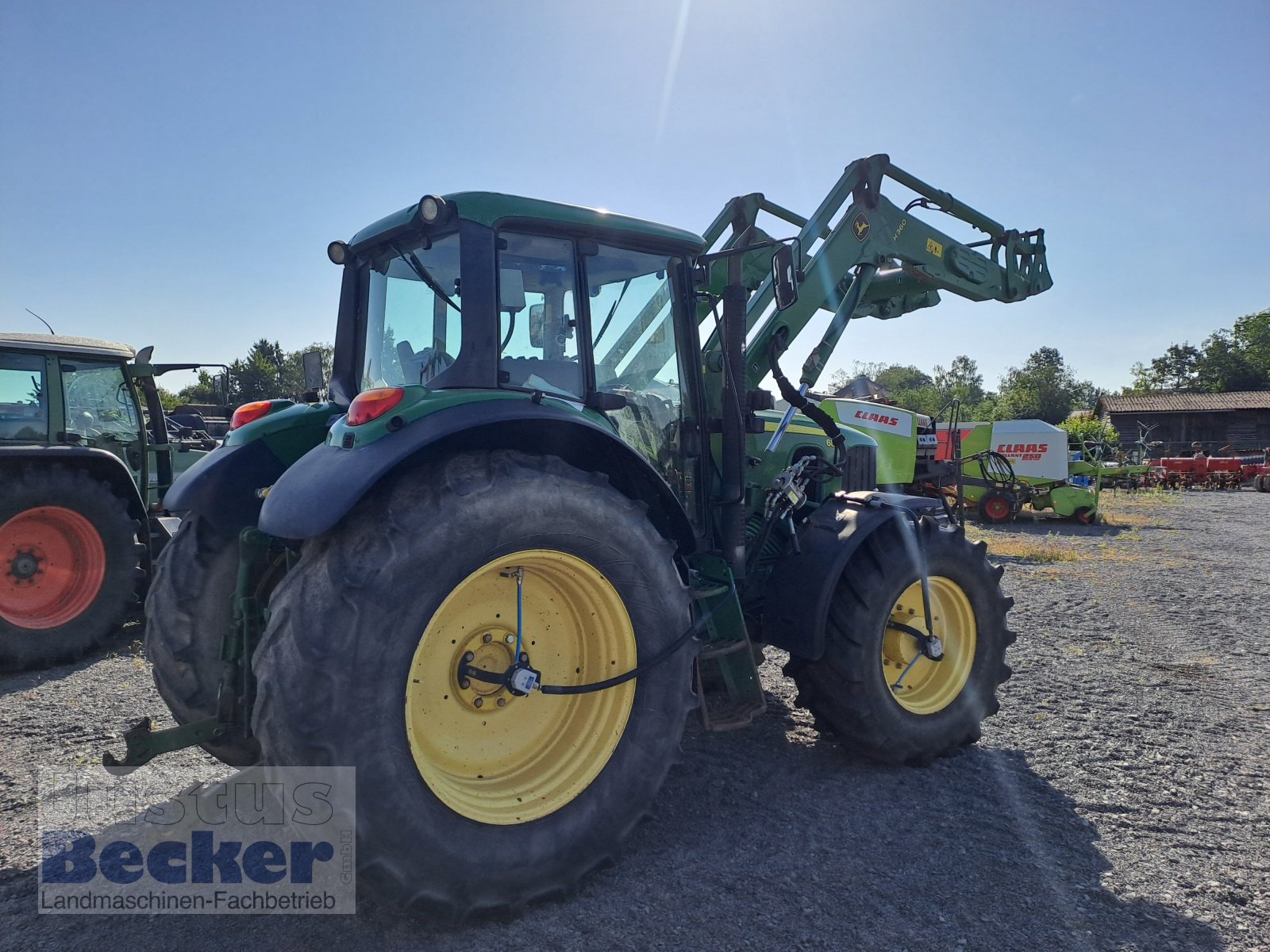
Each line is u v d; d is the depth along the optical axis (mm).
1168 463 28156
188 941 2344
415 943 2324
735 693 3334
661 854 2836
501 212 2893
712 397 3814
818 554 3514
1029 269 6047
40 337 6152
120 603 5711
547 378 3064
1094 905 2516
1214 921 2441
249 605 2832
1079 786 3418
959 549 3830
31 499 5363
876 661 3477
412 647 2291
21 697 4695
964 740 3766
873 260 4828
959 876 2684
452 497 2383
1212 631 6207
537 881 2461
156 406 7191
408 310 3277
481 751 2604
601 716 2721
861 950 2287
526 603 2729
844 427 5426
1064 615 6781
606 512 2666
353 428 2510
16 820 3098
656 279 3480
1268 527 14578
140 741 2645
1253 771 3570
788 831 3000
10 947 2311
